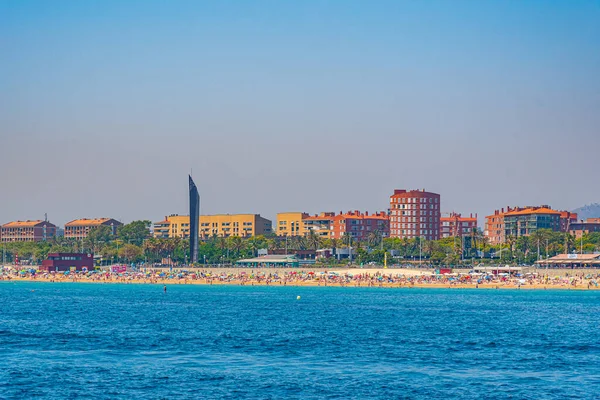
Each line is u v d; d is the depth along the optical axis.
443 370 163.25
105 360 173.88
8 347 194.38
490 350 193.75
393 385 147.62
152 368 163.75
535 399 136.88
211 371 160.62
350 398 137.50
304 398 137.38
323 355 183.62
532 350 194.25
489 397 138.38
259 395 139.50
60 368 162.88
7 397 137.12
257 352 188.25
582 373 160.50
